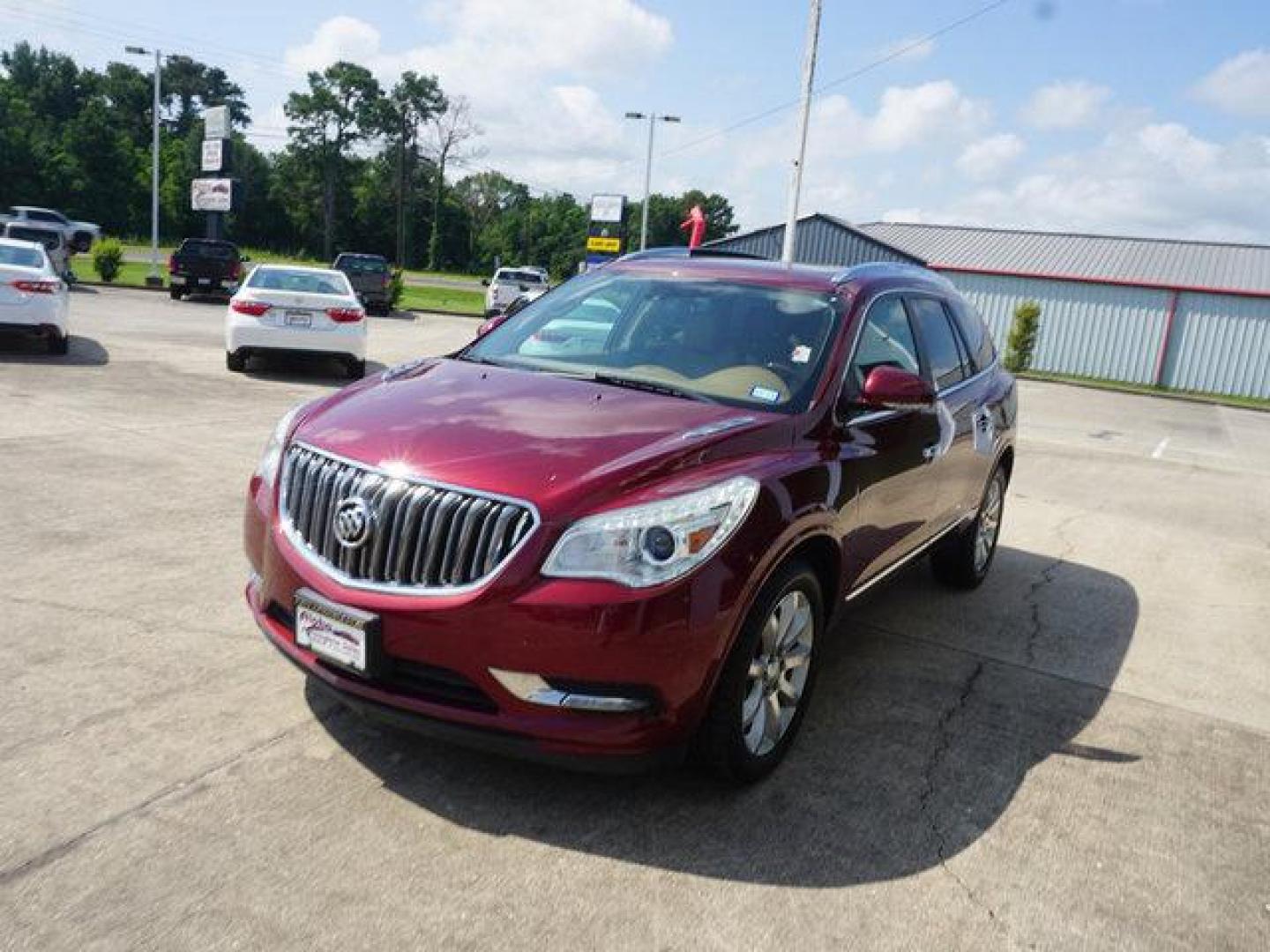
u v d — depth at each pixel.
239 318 12.77
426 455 3.17
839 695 4.44
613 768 3.07
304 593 3.22
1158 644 5.52
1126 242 37.09
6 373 11.04
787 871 3.08
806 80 22.80
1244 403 28.41
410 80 107.19
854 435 3.99
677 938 2.73
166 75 117.19
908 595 6.02
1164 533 8.50
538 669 2.96
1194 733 4.37
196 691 3.86
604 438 3.31
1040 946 2.84
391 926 2.67
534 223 121.44
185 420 9.28
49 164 85.00
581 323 4.54
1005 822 3.48
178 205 93.31
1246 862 3.37
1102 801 3.69
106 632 4.32
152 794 3.17
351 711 3.79
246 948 2.55
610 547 2.98
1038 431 15.73
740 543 3.17
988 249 36.56
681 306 4.48
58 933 2.54
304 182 105.44
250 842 2.97
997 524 6.46
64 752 3.36
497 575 2.96
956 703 4.45
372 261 30.45
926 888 3.06
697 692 3.12
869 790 3.61
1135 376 32.59
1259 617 6.23
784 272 4.65
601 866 3.02
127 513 6.08
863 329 4.36
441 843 3.06
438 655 3.01
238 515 6.23
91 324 17.80
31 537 5.50
